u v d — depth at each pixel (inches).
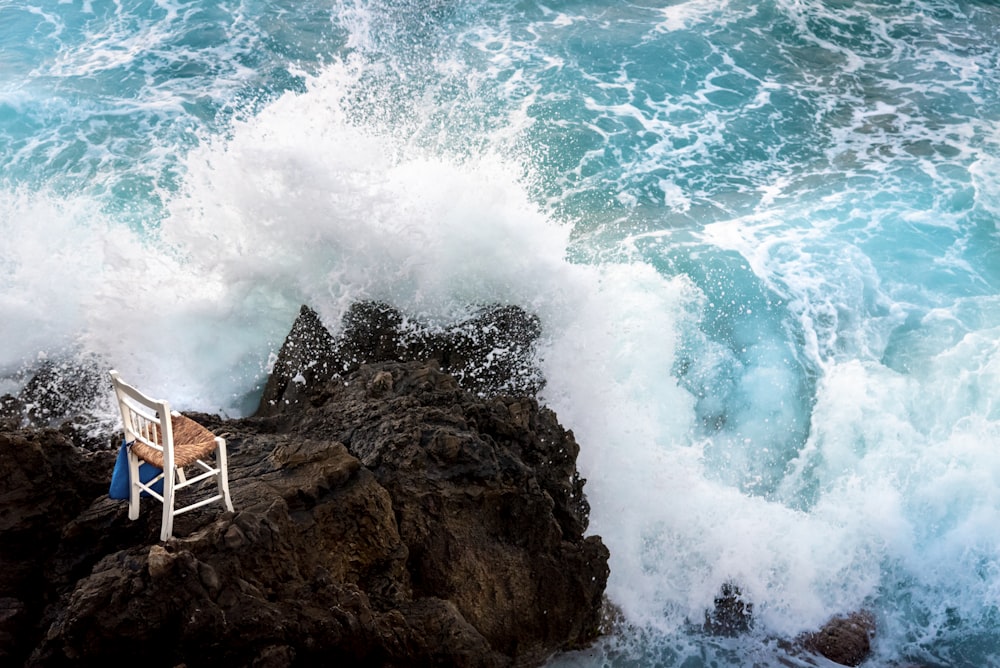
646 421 423.5
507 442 344.5
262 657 241.9
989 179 596.1
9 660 247.0
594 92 677.3
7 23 748.6
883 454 426.3
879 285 512.4
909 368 462.3
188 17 769.6
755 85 698.8
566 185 581.3
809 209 569.6
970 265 528.7
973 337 477.4
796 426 439.2
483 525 316.5
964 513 406.9
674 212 561.9
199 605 238.1
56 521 281.3
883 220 560.7
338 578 276.2
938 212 568.1
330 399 372.8
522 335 419.2
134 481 247.1
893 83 709.9
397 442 316.8
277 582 257.9
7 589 263.6
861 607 379.2
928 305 499.8
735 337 474.9
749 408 444.5
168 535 246.4
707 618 366.0
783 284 508.1
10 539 273.6
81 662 232.4
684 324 476.4
